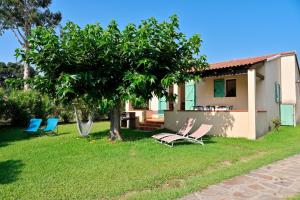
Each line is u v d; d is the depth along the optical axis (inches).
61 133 553.0
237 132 466.6
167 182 212.4
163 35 374.0
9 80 378.6
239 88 585.3
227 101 604.1
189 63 406.9
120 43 358.9
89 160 283.6
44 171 241.6
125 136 472.1
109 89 395.5
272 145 393.7
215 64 645.3
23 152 331.9
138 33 356.8
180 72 392.8
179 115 543.2
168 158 293.0
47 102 770.8
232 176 225.0
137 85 350.6
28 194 183.3
